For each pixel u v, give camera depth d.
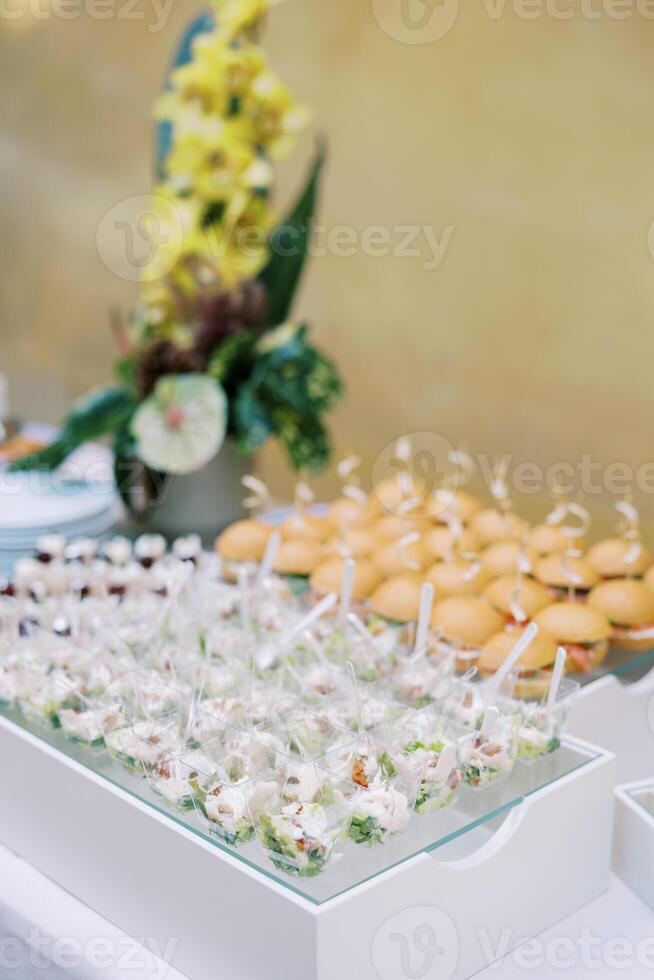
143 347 1.80
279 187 3.27
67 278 3.79
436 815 1.29
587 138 2.76
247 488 1.87
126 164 3.54
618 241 2.75
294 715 1.32
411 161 3.06
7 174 3.88
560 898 1.33
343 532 1.65
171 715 1.33
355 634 1.50
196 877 1.26
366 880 1.22
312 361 1.80
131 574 1.63
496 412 3.04
